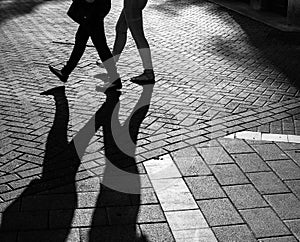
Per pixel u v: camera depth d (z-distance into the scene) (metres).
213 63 9.09
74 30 11.76
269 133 6.02
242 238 4.02
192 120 6.38
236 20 13.16
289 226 4.19
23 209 4.38
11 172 5.01
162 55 9.59
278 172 5.08
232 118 6.46
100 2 7.31
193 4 15.73
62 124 6.21
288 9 12.21
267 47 10.34
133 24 7.67
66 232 4.08
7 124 6.18
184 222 4.23
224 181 4.90
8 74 8.24
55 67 8.70
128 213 4.35
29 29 11.81
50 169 5.09
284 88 7.70
